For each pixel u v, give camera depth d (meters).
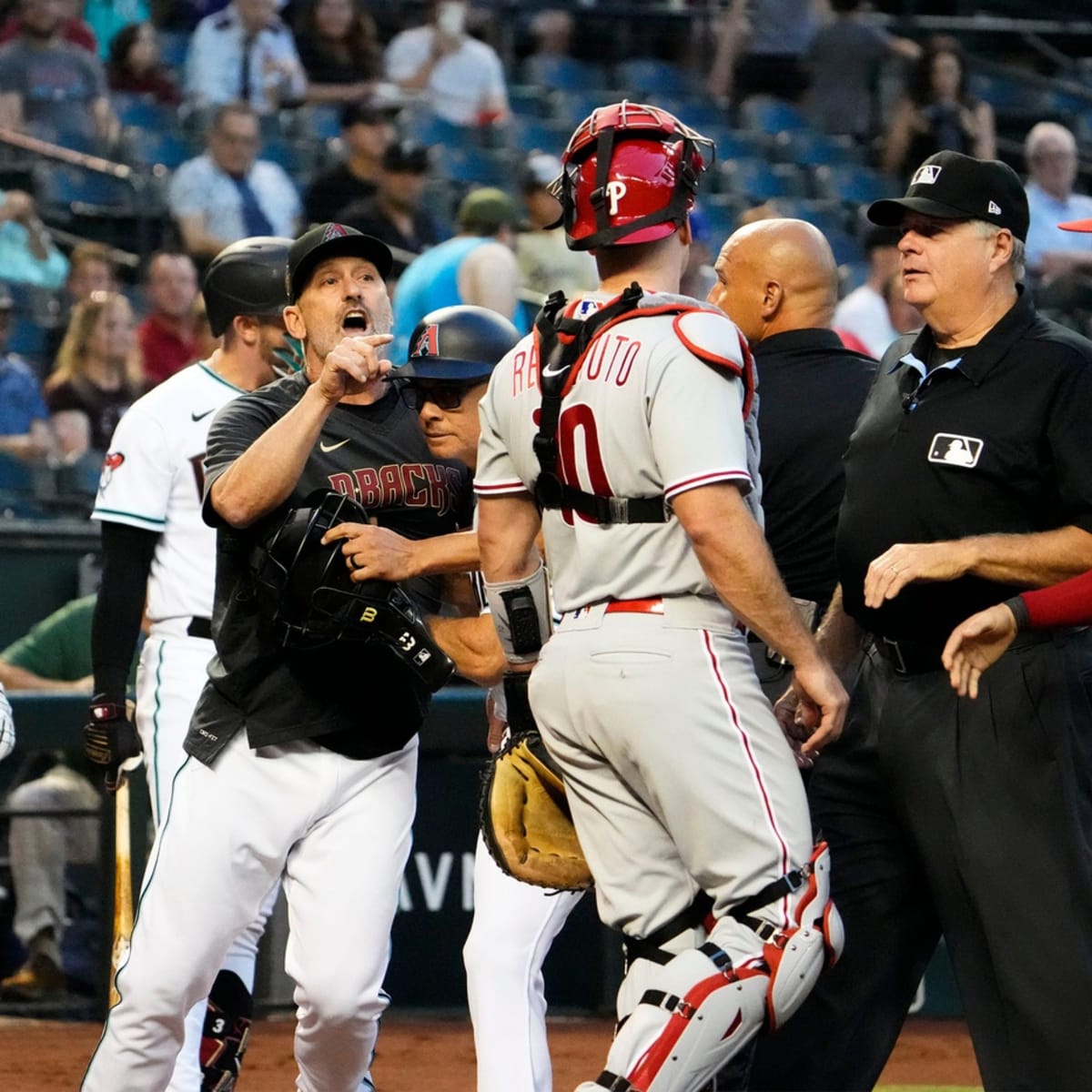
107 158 40.69
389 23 44.72
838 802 14.41
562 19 47.41
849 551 13.84
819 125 47.22
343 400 14.82
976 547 12.66
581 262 37.47
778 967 11.58
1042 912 12.91
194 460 17.28
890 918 14.39
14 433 33.59
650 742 11.77
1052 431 12.93
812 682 11.82
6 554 28.70
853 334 37.38
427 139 43.25
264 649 14.11
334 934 14.19
